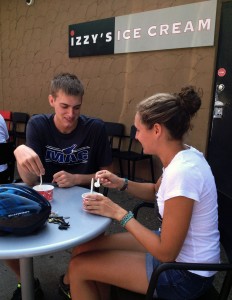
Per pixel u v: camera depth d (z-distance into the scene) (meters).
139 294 1.09
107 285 1.23
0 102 5.82
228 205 1.18
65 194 1.40
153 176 3.71
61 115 1.56
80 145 1.67
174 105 1.04
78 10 4.16
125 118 3.96
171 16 3.26
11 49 5.32
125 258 1.12
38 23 4.75
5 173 2.15
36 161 1.33
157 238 1.02
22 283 1.23
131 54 3.74
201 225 1.04
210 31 3.01
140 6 3.54
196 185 0.98
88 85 4.30
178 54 3.33
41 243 0.94
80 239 0.98
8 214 0.96
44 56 4.79
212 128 3.15
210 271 1.03
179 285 1.04
